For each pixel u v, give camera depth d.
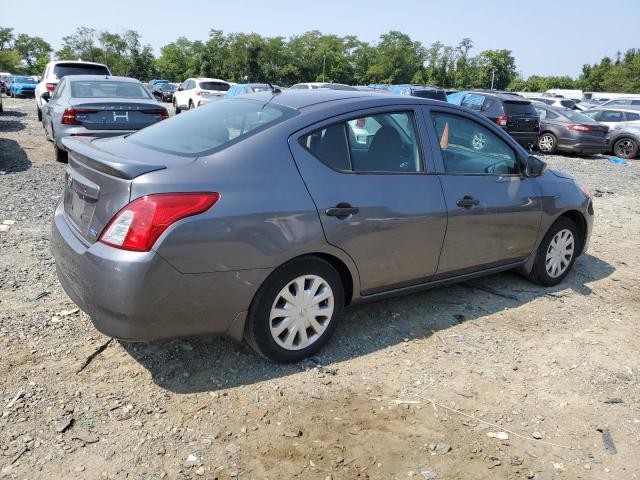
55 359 3.28
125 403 2.92
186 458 2.56
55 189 7.59
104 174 2.93
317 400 3.08
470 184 4.12
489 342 3.93
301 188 3.20
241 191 2.99
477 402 3.18
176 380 3.16
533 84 102.19
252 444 2.69
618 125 17.91
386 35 118.19
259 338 3.21
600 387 3.44
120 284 2.72
